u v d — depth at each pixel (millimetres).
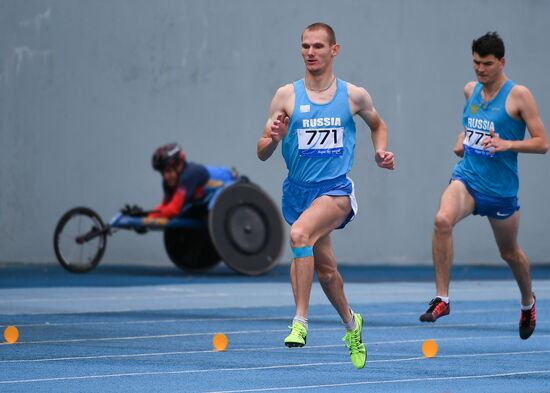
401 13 66250
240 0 62719
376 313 36812
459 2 67688
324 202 21984
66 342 27453
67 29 59500
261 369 23141
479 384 21422
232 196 52844
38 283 47375
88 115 59844
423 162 66938
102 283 48125
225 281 50688
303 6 64062
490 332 31438
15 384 20469
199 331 30500
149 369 22828
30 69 58844
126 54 60562
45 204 59062
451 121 67562
